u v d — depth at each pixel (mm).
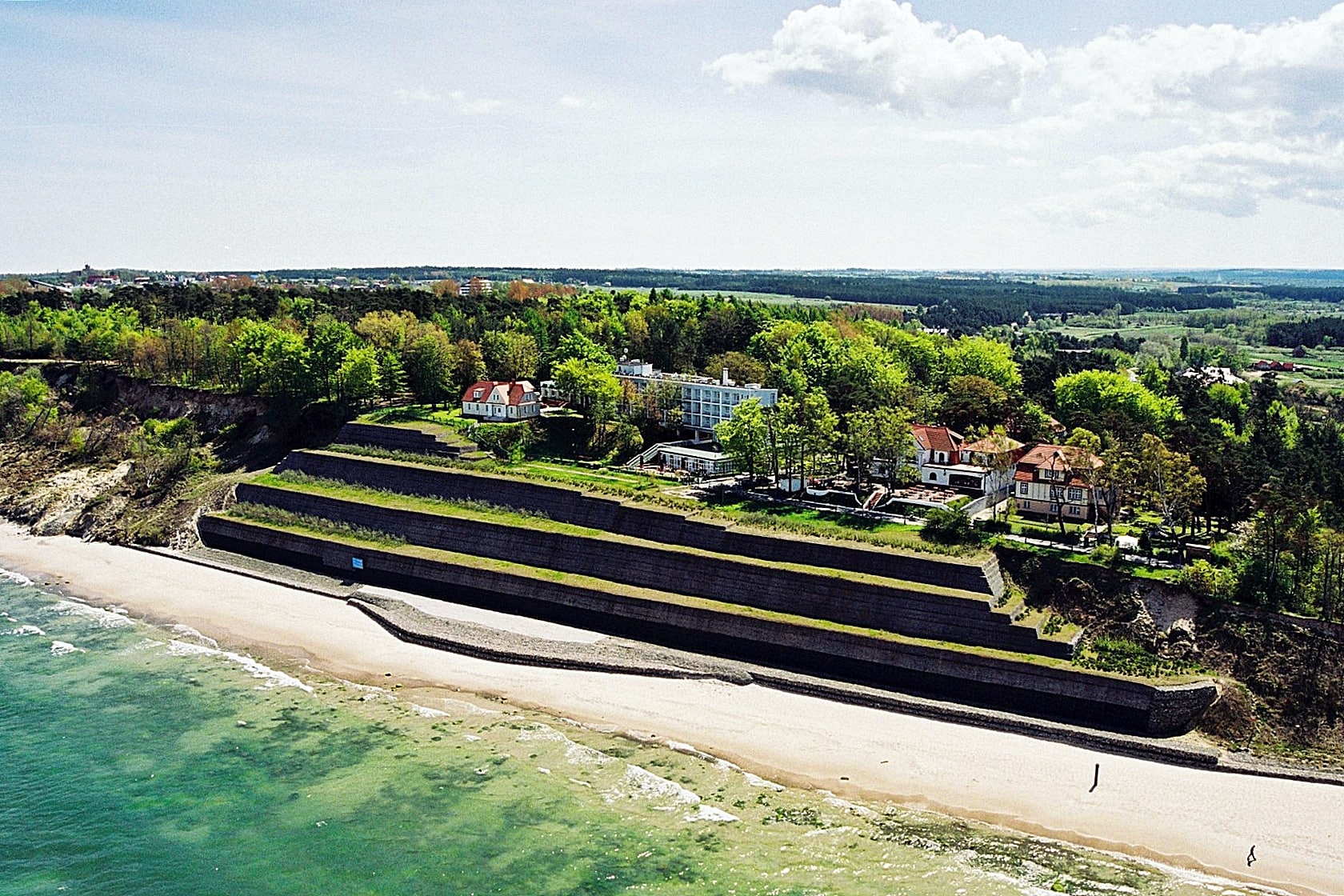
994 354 197250
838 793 79312
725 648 105625
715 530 119125
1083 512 124250
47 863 70250
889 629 101875
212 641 111500
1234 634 94500
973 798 78500
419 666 104625
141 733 89125
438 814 76062
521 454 161250
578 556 122938
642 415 169500
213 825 74875
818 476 143875
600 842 72250
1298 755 84500
